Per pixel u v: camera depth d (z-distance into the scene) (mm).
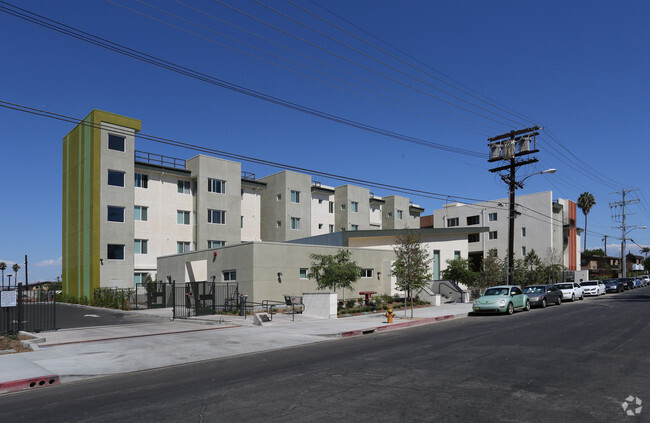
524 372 9406
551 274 50906
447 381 8656
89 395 8641
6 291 16188
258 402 7461
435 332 17109
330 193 62438
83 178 40875
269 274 27375
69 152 44719
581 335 14945
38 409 7742
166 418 6762
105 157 39562
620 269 95562
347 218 62156
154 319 23891
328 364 10750
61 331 18484
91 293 37875
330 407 7039
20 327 17078
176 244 45844
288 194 54781
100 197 39000
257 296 26672
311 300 23484
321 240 36438
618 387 8102
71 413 7344
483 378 8883
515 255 60688
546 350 12117
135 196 43188
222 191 48562
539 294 29109
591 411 6695
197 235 46312
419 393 7785
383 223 71812
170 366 11797
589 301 34750
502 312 24203
